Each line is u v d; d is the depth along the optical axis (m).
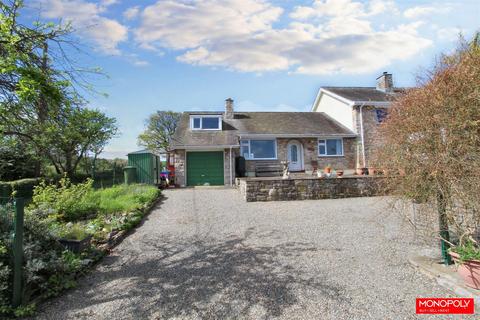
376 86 22.08
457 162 3.39
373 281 3.81
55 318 3.10
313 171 15.96
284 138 17.92
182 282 3.92
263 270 4.25
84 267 4.31
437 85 3.68
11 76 4.30
